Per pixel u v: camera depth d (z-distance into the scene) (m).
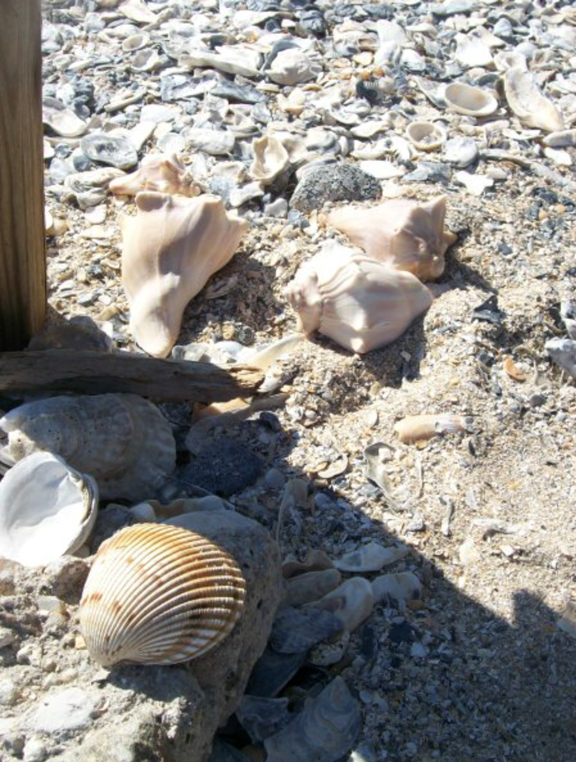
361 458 0.67
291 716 0.53
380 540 0.62
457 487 0.65
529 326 0.76
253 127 0.93
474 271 0.80
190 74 1.01
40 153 0.62
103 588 0.49
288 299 0.75
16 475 0.57
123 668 0.49
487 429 0.68
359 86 0.99
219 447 0.66
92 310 0.75
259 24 1.09
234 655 0.51
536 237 0.84
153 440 0.64
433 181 0.89
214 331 0.75
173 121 0.94
